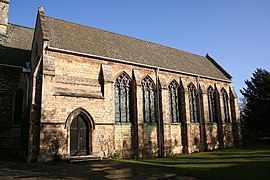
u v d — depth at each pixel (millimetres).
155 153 26828
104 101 22844
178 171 14930
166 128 27984
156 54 32719
